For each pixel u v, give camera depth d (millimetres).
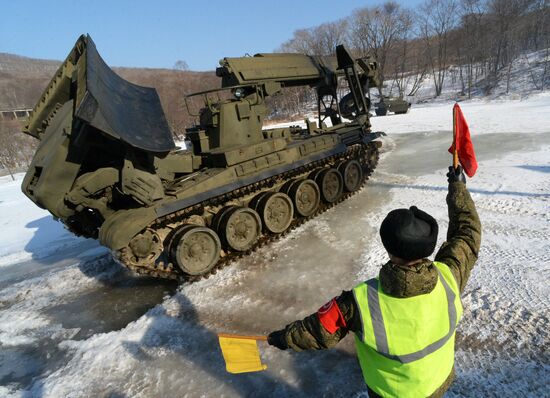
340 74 10234
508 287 4902
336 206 9094
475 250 2117
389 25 48406
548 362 3705
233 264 6805
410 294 1675
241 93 7801
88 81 4672
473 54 45656
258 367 2121
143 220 5641
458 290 1911
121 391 4180
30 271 8242
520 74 39250
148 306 6059
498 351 3926
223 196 6824
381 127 21359
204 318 5312
